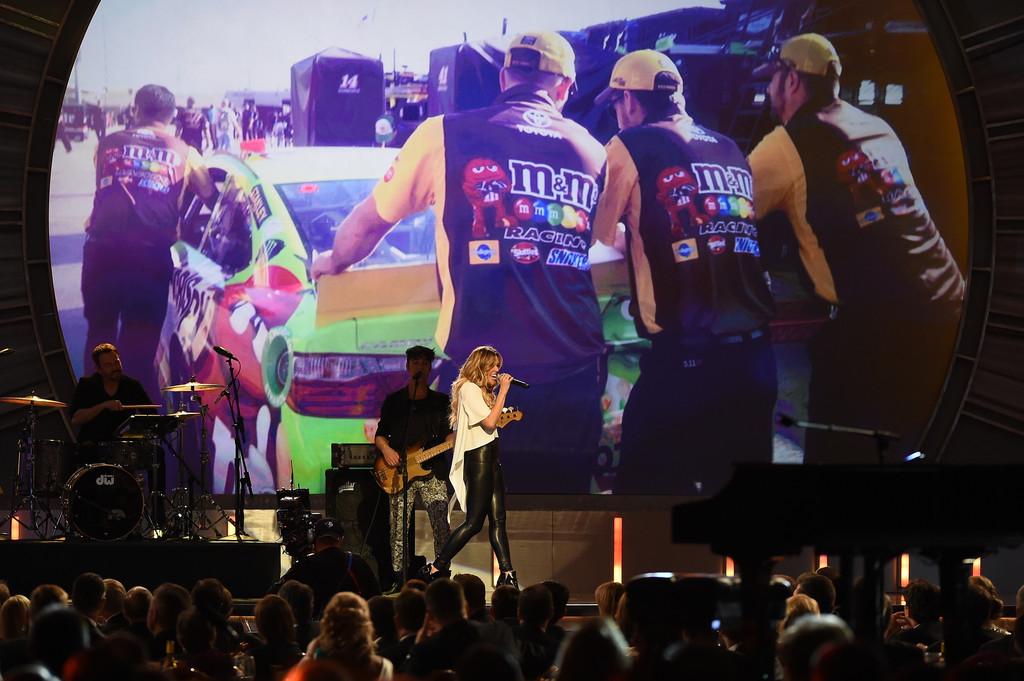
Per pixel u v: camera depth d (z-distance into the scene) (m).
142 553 11.59
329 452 16.30
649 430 16.33
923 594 9.41
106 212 16.36
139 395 13.19
